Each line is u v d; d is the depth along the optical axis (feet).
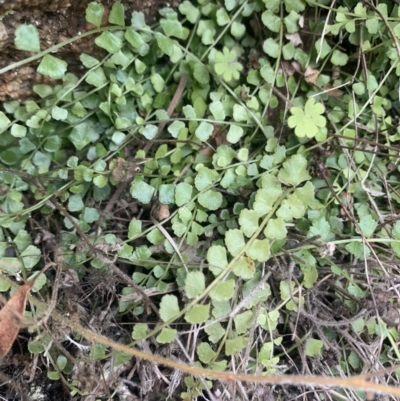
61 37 0.68
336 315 0.67
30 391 0.65
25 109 0.70
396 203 0.73
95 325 0.64
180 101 0.74
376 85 0.71
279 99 0.75
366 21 0.69
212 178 0.67
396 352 0.60
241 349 0.60
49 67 0.64
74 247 0.66
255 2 0.74
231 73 0.71
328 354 0.66
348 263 0.68
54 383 0.66
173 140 0.68
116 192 0.71
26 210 0.65
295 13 0.72
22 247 0.64
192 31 0.73
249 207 0.67
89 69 0.73
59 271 0.60
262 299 0.62
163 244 0.66
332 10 0.71
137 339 0.57
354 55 0.74
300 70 0.74
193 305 0.54
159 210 0.68
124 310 0.65
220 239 0.67
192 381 0.60
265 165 0.68
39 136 0.69
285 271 0.64
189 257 0.66
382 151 0.74
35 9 0.64
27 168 0.69
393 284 0.63
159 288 0.65
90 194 0.71
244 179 0.68
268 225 0.60
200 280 0.55
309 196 0.64
